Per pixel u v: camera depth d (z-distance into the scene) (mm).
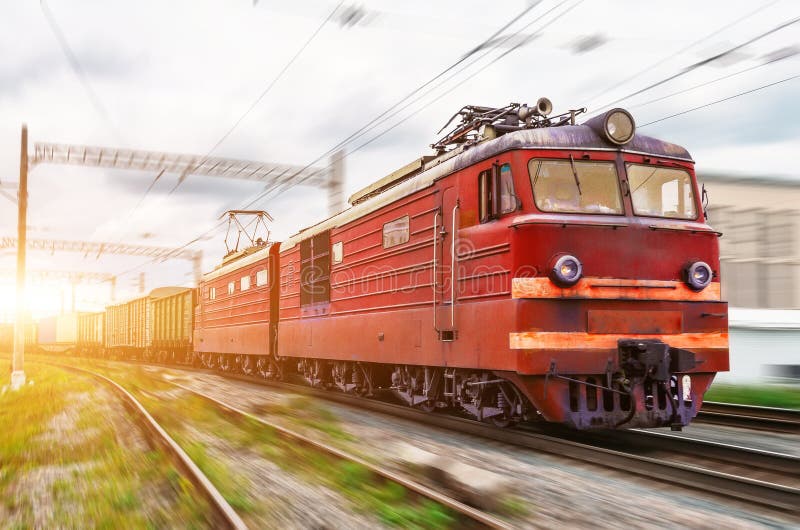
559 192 7730
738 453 6887
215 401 12609
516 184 7695
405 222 10219
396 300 10453
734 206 20250
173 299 31797
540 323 7277
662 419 7512
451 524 4836
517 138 7812
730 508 5375
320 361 14797
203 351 24859
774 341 20109
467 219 8539
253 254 19031
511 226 7531
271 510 5500
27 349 66812
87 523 5234
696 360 7668
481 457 7465
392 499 5598
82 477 6906
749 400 14055
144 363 35812
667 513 5238
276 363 17953
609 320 7426
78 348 54656
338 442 8508
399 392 11266
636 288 7566
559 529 4875
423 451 7262
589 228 7477
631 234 7617
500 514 5238
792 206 20688
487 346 7945
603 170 7898
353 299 12117
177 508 5543
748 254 20219
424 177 9711
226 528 4871
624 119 7988
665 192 8125
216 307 23281
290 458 7527
